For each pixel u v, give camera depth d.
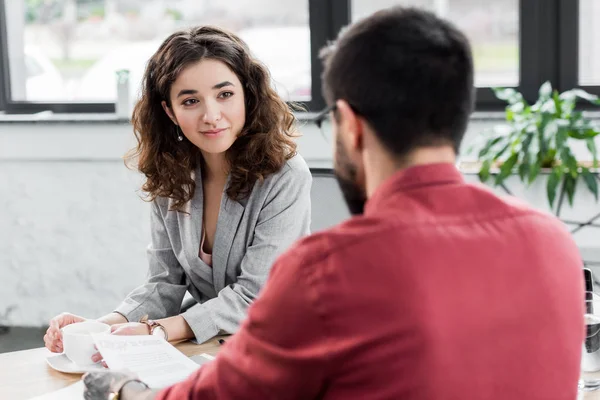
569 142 3.10
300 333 0.81
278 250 1.73
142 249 3.46
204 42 1.68
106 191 3.43
